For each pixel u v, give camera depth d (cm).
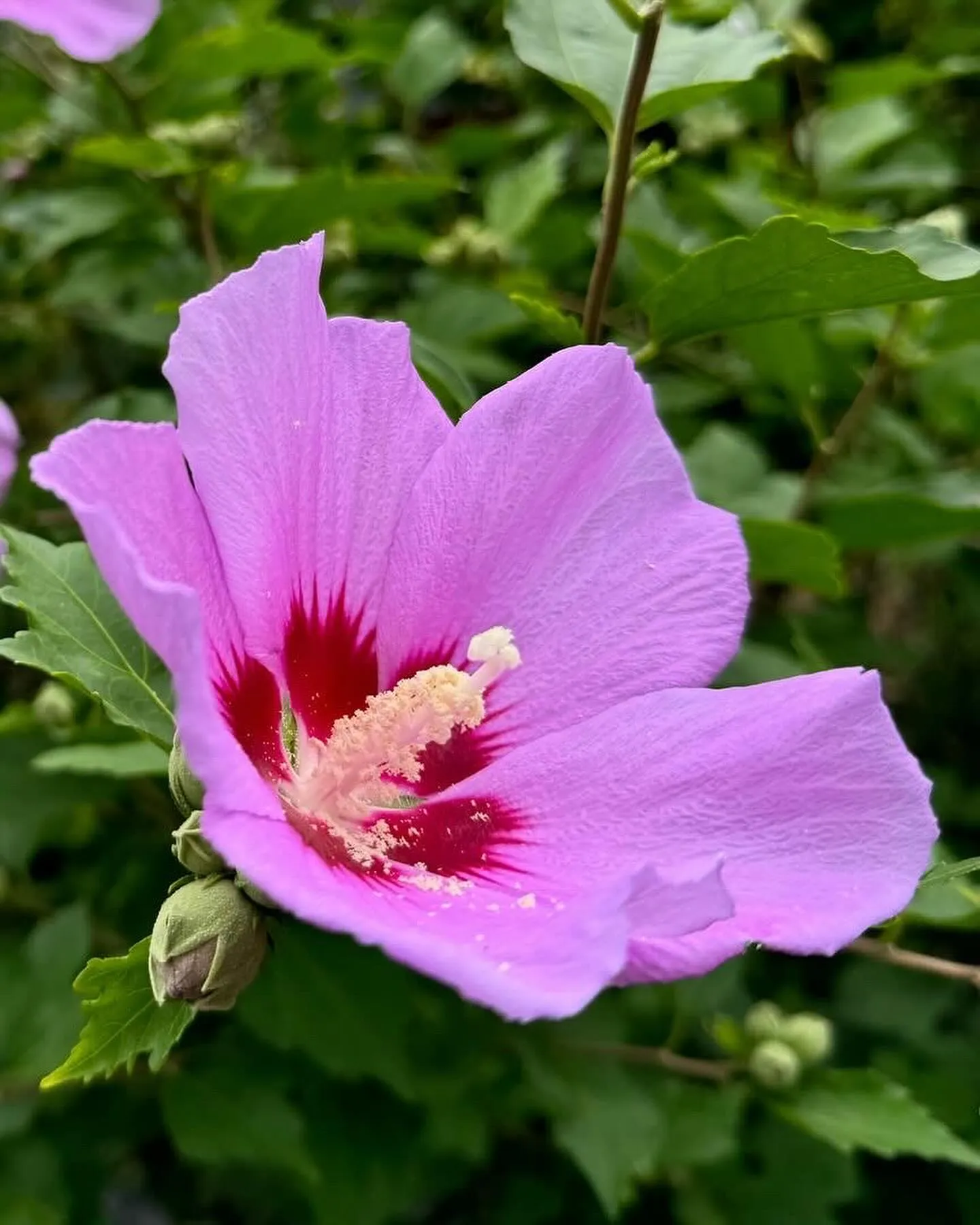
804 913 12
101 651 15
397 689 14
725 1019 23
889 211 35
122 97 27
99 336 32
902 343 24
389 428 14
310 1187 25
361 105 37
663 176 33
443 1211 30
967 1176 28
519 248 30
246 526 12
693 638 14
